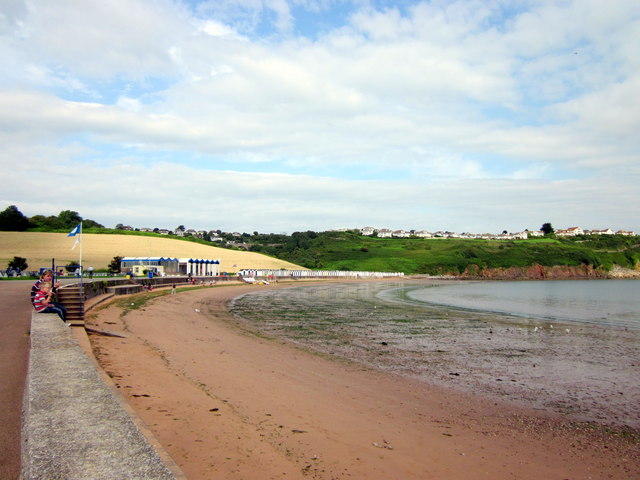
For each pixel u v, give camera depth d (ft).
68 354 31.42
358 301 170.19
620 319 121.70
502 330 93.25
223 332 77.61
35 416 18.70
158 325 76.74
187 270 251.60
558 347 73.26
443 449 29.71
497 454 29.60
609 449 31.53
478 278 569.64
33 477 13.08
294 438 28.66
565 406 41.63
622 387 48.65
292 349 64.95
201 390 37.35
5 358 37.42
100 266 269.64
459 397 43.52
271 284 286.46
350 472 24.53
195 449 24.93
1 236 360.89
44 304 55.88
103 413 19.25
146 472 13.75
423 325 99.60
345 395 41.39
